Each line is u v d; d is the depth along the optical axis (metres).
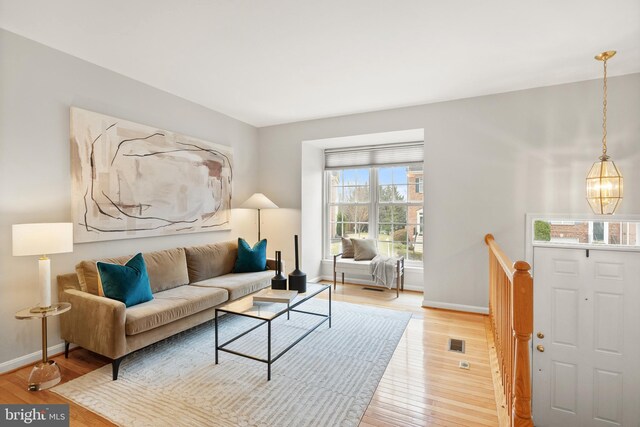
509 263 1.91
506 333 1.96
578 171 3.31
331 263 5.40
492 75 3.19
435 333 3.18
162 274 3.21
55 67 2.66
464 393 2.16
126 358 2.63
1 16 2.20
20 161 2.46
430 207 3.99
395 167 5.08
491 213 3.69
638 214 3.09
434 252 3.97
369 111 4.36
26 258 2.53
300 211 4.84
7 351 2.43
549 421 3.14
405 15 2.20
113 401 2.05
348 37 2.50
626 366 2.89
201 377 2.34
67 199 2.74
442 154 3.93
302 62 2.92
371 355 2.70
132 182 3.22
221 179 4.34
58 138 2.68
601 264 2.98
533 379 3.21
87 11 2.15
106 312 2.29
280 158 4.98
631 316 2.88
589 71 3.10
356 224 5.40
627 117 3.13
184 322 2.82
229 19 2.25
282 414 1.92
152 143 3.42
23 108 2.48
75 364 2.54
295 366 2.50
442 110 3.94
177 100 3.77
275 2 2.06
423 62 2.92
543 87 3.46
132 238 3.25
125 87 3.20
